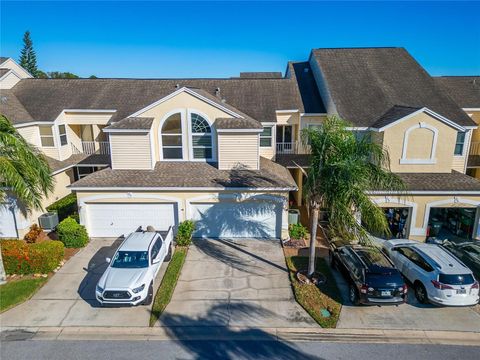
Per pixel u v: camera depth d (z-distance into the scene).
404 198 17.84
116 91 26.11
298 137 24.59
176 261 15.88
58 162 23.09
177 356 10.26
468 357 10.28
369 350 10.54
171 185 17.61
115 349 10.53
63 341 10.86
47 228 19.08
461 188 17.59
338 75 24.92
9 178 13.80
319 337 11.10
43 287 13.88
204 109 19.64
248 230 18.59
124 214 18.39
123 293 11.97
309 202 13.52
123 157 19.30
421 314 12.34
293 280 14.39
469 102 24.95
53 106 24.06
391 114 20.25
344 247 14.86
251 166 19.53
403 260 14.25
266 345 10.73
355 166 11.86
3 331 11.30
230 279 14.53
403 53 27.27
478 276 13.88
